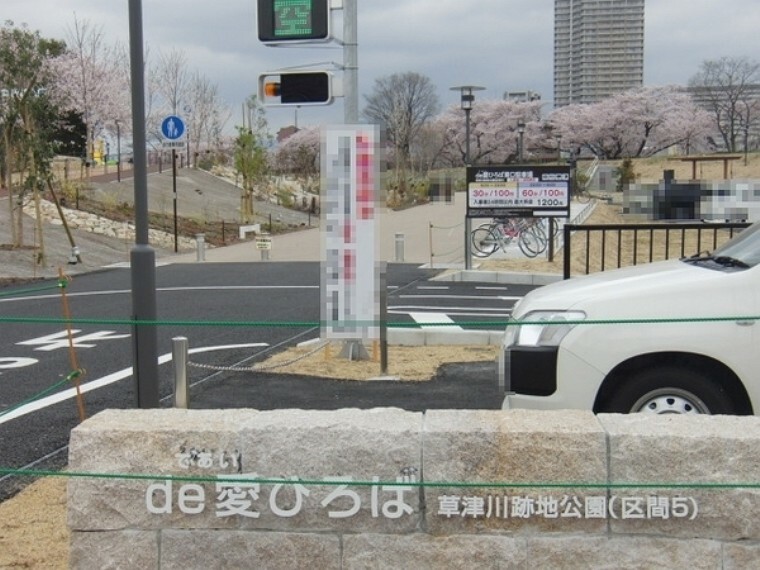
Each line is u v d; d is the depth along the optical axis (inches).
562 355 190.5
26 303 602.9
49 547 169.0
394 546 134.0
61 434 257.8
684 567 130.6
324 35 310.8
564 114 3206.2
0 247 916.0
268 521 135.5
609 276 215.9
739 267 199.8
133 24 218.8
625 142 3132.4
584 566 131.6
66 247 987.3
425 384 315.6
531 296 214.8
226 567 136.4
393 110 2632.9
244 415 142.6
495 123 3090.6
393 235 1240.8
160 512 136.0
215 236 1305.4
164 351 396.8
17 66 850.8
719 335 184.2
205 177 2001.7
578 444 130.6
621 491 130.3
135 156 221.8
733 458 129.0
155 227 1234.0
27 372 358.0
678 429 132.3
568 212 689.6
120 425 138.6
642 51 4121.6
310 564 135.2
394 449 133.2
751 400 183.8
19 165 932.0
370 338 356.2
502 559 132.3
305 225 1669.5
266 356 374.0
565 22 4269.2
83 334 459.2
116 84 1932.8
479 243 882.8
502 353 203.0
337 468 134.2
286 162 2460.6
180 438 135.9
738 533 129.4
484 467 132.0
